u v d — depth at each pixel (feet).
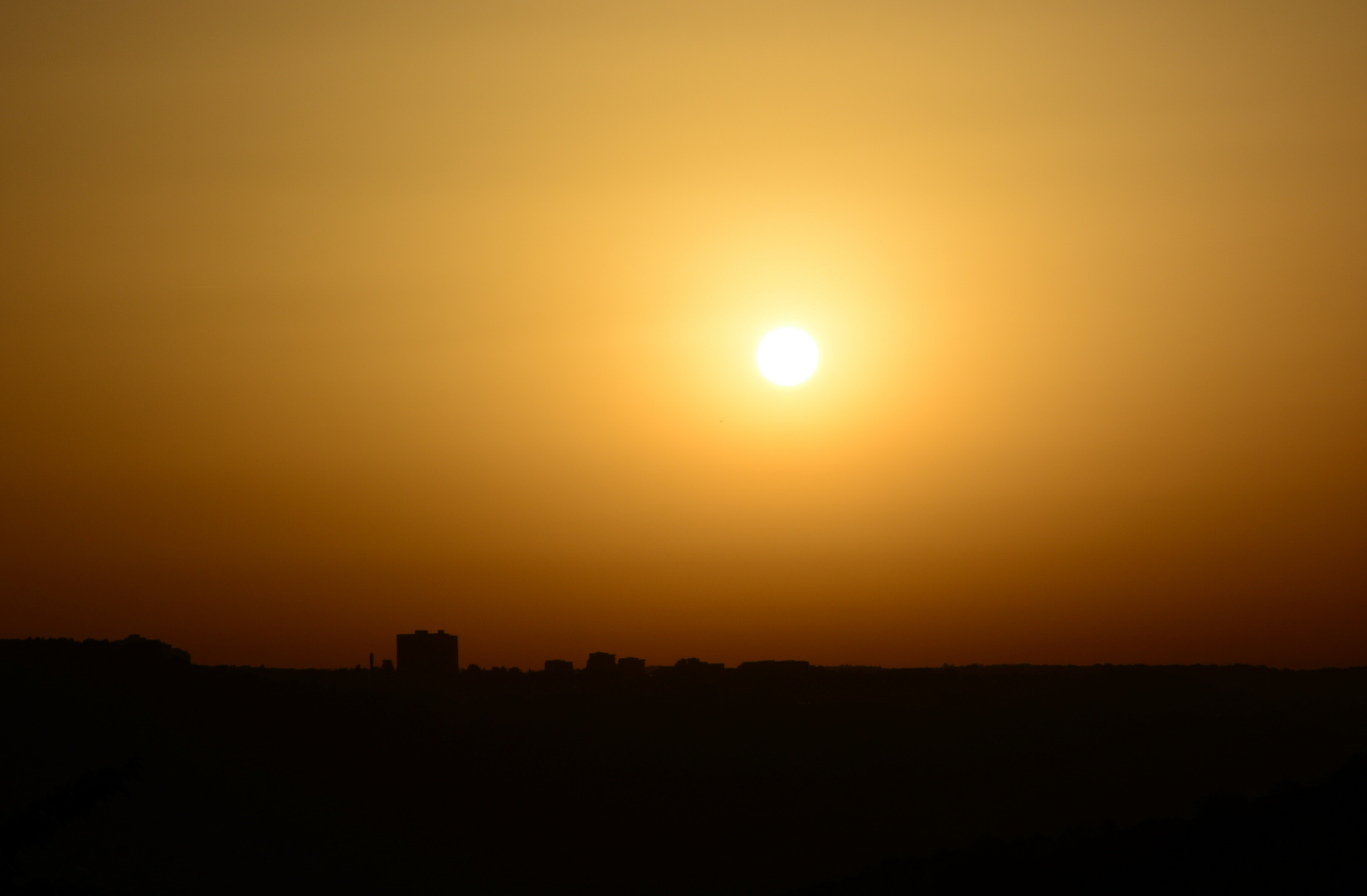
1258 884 411.95
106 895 138.31
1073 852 504.43
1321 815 443.73
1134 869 460.14
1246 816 470.39
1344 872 398.83
